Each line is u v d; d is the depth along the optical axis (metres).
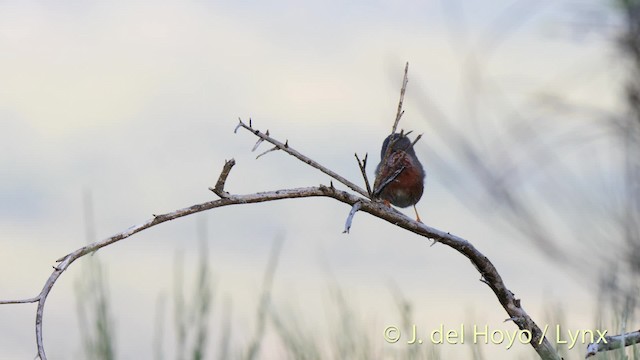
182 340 4.27
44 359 4.78
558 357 5.05
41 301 4.96
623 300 5.07
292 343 4.73
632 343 5.03
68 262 5.02
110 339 4.27
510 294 6.13
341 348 4.82
